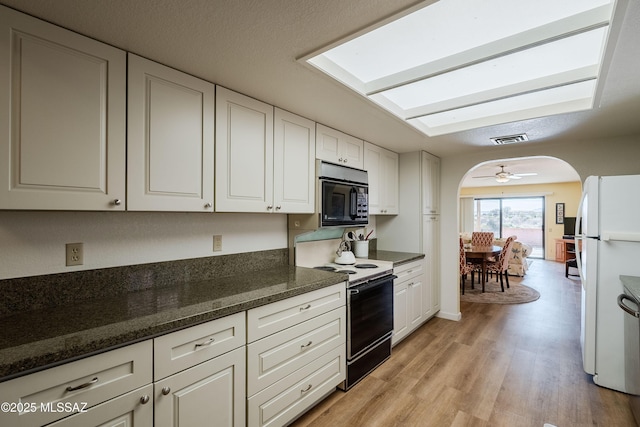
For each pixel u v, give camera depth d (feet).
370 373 8.06
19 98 3.61
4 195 3.52
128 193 4.51
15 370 2.85
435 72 5.70
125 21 3.90
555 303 14.65
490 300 15.28
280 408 5.51
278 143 6.86
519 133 9.09
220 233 6.81
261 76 5.46
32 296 4.36
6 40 3.52
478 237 20.71
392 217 12.19
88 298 4.89
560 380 7.73
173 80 5.07
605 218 7.52
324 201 7.86
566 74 6.08
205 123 5.50
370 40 5.17
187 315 4.18
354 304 7.36
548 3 4.26
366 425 6.05
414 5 3.71
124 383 3.60
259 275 6.97
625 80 5.51
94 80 4.20
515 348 9.63
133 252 5.44
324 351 6.53
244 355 4.90
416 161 11.57
